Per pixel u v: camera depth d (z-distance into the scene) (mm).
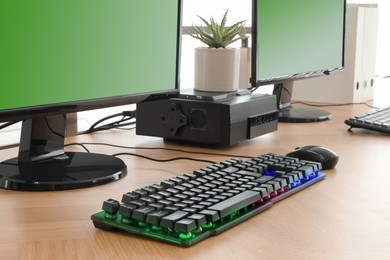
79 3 1222
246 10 2707
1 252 840
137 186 1205
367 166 1427
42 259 818
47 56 1164
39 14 1141
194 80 1769
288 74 1979
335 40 2283
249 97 1708
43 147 1298
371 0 3461
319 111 2193
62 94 1202
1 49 1074
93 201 1095
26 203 1073
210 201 991
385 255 863
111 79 1316
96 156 1377
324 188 1218
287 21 1948
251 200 1031
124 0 1330
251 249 873
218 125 1576
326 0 2188
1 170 1220
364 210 1072
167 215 919
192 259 832
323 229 967
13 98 1104
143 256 839
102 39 1284
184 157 1478
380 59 3562
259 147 1628
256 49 1764
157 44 1437
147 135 1680
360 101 2529
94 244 880
